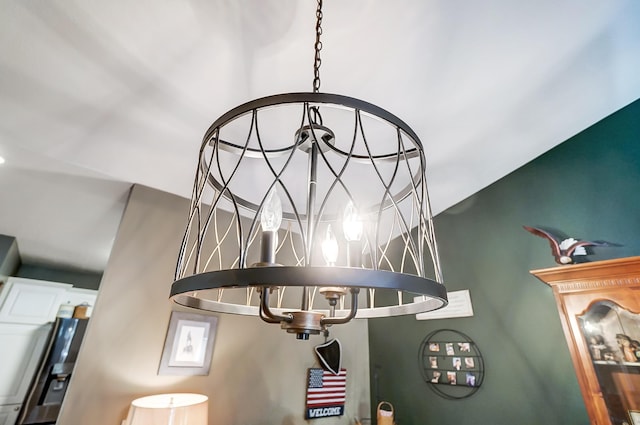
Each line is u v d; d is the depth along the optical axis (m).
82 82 1.31
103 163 1.78
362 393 2.55
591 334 1.41
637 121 1.48
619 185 1.48
